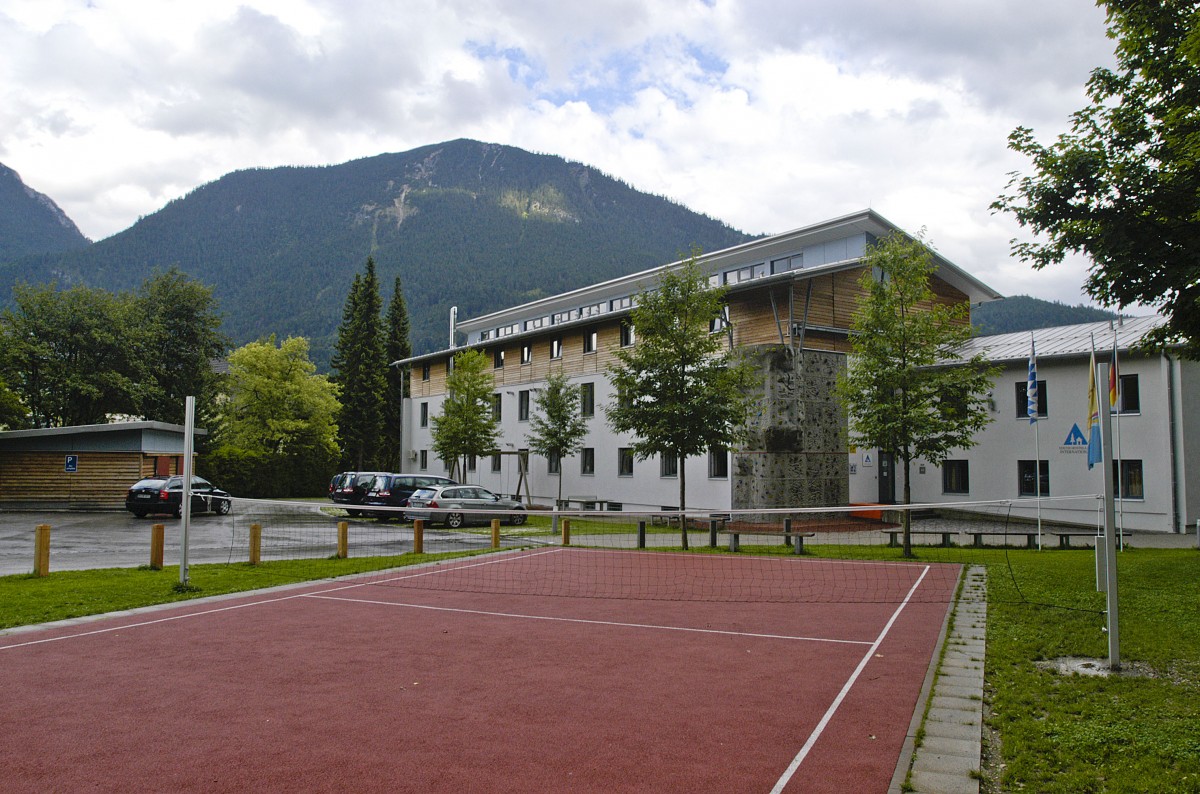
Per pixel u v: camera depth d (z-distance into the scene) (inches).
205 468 1900.8
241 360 2133.4
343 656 329.7
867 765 207.9
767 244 1480.1
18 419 1562.5
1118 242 472.1
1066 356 1091.9
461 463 1865.2
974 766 207.3
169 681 289.7
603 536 983.0
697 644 355.3
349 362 2368.4
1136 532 1006.4
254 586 524.7
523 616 425.7
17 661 320.5
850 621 410.0
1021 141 532.7
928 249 781.3
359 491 1214.3
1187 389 1003.3
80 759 211.3
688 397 842.2
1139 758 209.6
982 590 502.9
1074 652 329.7
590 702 264.5
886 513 1206.9
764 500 1104.2
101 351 1736.0
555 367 1594.5
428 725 239.8
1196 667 305.1
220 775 199.9
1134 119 500.4
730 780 197.5
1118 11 496.4
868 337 783.1
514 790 190.5
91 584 518.0
